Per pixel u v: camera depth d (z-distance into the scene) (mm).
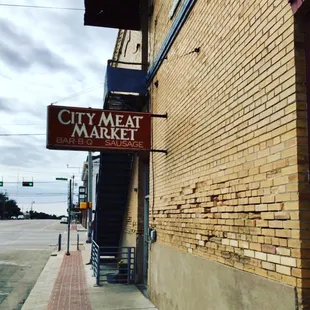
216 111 5469
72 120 7480
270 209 3939
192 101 6539
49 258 18031
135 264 11039
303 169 3514
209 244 5535
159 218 8414
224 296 4922
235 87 4875
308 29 3635
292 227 3539
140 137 7809
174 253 7172
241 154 4641
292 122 3621
